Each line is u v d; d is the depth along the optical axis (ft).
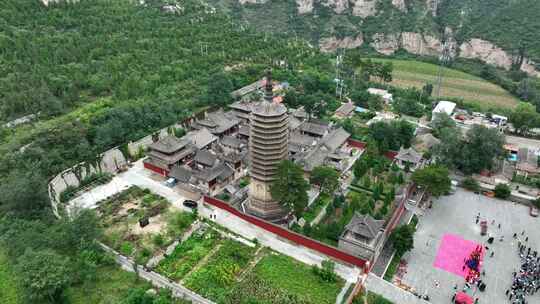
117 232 268.62
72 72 432.25
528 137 442.50
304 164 332.60
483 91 607.37
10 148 313.12
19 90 382.22
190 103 427.74
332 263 238.07
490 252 268.41
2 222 264.52
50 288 207.41
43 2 533.96
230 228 277.03
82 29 512.22
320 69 587.27
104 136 341.21
